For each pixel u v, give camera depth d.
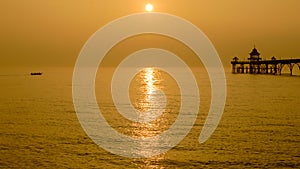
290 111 85.00
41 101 110.88
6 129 64.56
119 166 44.56
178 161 46.19
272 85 170.75
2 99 117.00
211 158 46.91
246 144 53.22
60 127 66.75
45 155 48.12
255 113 82.50
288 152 48.84
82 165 44.69
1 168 43.25
